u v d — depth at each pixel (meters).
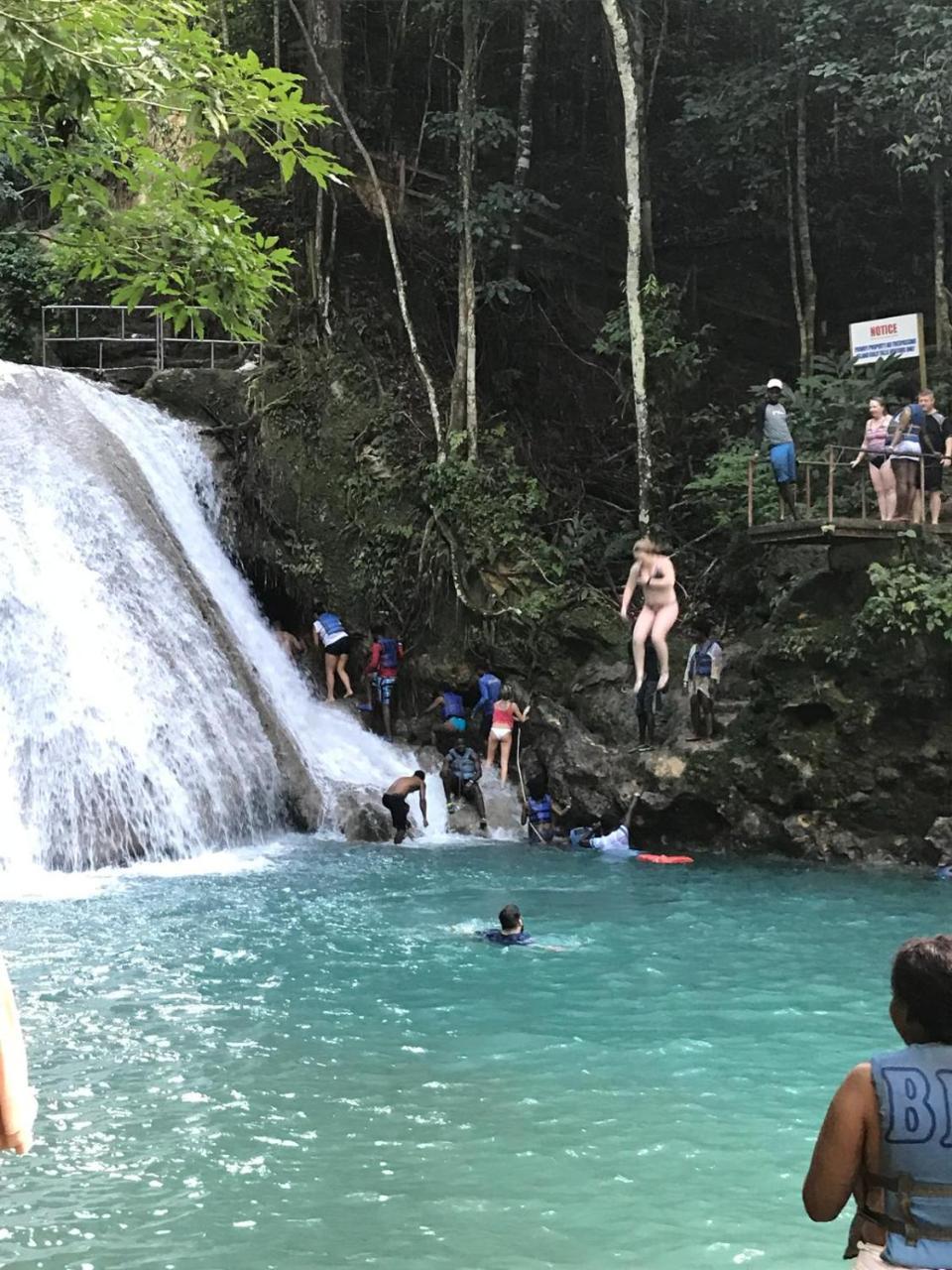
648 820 16.14
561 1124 6.02
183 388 21.78
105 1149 5.65
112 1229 4.81
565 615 19.25
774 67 22.59
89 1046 7.23
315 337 22.45
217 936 10.30
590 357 24.80
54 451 17.33
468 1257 4.59
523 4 24.73
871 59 20.72
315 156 6.83
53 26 5.85
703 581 20.28
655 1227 4.87
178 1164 5.49
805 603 15.68
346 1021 7.83
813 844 15.07
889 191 24.69
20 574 15.37
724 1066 6.98
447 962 9.45
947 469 17.61
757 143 23.33
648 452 20.53
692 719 16.84
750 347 25.42
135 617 16.22
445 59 24.61
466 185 22.12
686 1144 5.77
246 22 25.72
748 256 25.75
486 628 19.47
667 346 21.83
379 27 26.72
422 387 23.20
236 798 15.72
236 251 7.13
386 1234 4.79
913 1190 2.85
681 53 25.31
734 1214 5.00
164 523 18.33
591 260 25.56
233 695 16.91
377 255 24.48
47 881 12.84
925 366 20.72
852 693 14.98
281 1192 5.19
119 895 12.10
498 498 20.39
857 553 15.21
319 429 21.28
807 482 16.41
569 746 17.62
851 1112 2.94
